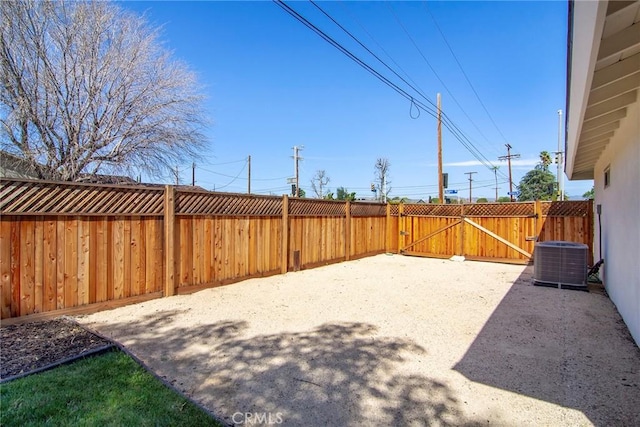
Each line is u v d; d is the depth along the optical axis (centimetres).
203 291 638
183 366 327
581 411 256
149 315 489
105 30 977
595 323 468
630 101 370
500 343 395
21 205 432
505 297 617
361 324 462
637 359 349
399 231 1234
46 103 896
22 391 263
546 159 3706
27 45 859
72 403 249
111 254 520
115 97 1007
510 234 1030
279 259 817
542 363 341
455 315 506
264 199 775
